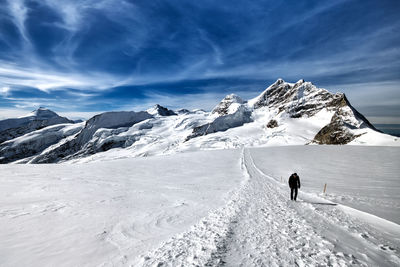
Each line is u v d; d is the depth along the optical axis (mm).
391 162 38500
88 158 175625
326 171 31422
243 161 46875
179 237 6328
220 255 5086
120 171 28562
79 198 11680
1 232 6383
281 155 58125
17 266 4543
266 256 5133
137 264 4734
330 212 10344
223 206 11070
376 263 5062
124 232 6980
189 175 27188
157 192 15164
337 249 5738
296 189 13250
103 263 4840
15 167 29812
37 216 8109
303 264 4789
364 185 20406
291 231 7125
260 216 9023
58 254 5184
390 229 8055
